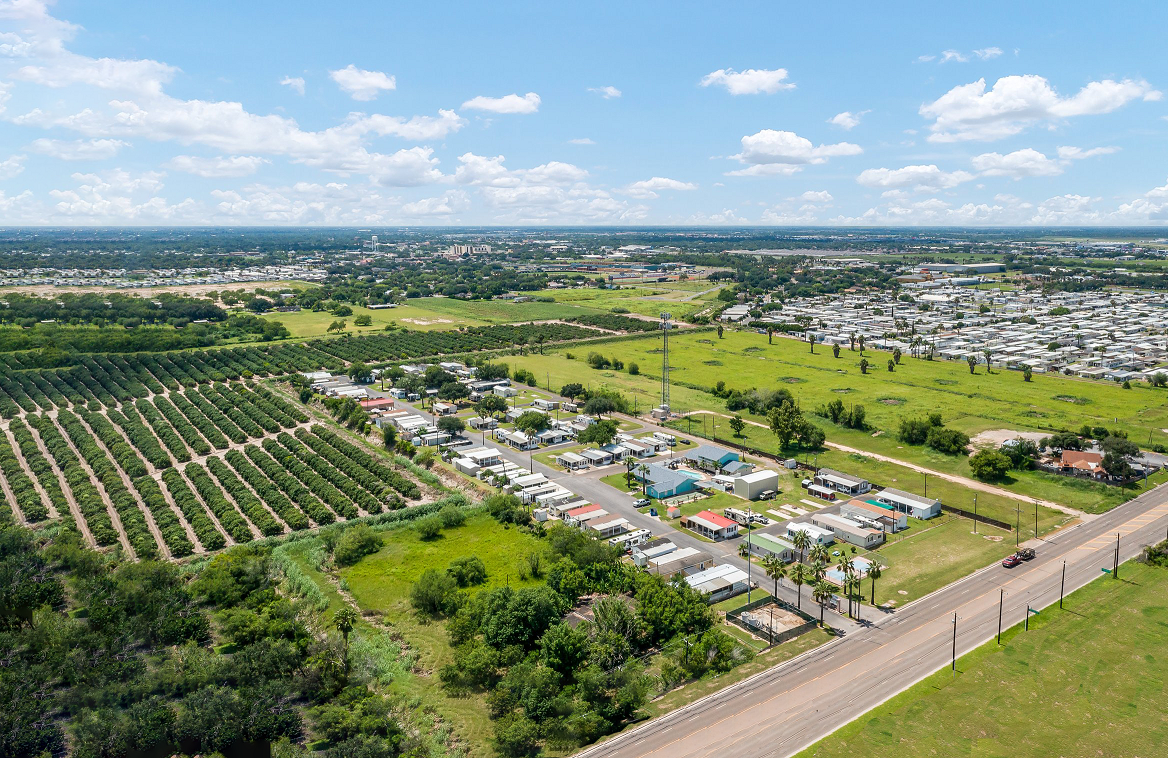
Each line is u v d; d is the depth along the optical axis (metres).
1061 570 170.25
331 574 175.75
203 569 171.62
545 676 125.62
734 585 165.75
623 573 162.62
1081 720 118.69
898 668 134.25
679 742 115.81
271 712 118.19
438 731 118.50
